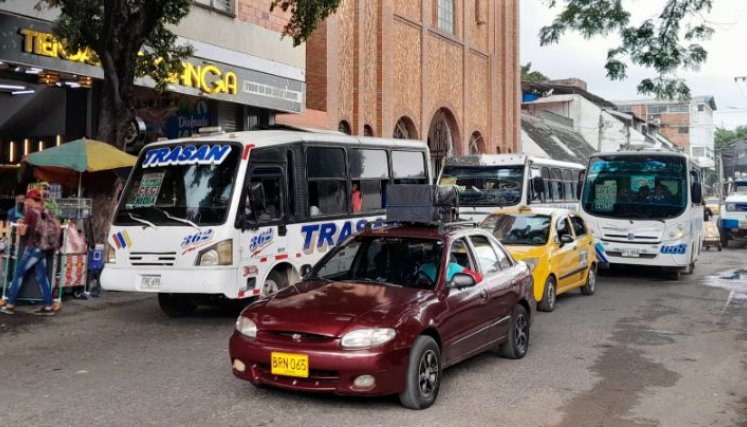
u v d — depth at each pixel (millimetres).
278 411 6059
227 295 9375
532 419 6039
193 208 9633
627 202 16656
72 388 6746
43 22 12828
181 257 9406
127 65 12117
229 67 16906
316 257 11102
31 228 10195
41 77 13633
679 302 13125
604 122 52500
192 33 15875
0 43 12148
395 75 26875
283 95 18922
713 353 8812
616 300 13289
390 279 7043
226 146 9953
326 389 5832
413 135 28172
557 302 12945
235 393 6582
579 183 17297
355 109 24141
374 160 12977
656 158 16688
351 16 24156
